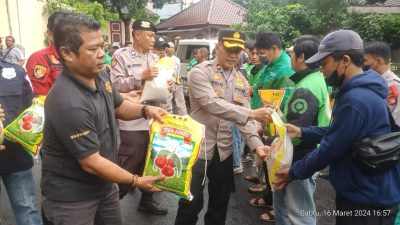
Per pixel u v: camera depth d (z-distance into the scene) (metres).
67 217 1.95
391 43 13.54
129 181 1.95
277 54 3.54
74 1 15.91
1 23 10.85
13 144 2.78
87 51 1.81
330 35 2.07
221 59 2.81
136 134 3.64
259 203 4.36
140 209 4.09
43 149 1.98
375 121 1.92
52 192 1.96
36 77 3.21
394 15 14.43
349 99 1.91
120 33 24.34
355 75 1.99
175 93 5.38
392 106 3.39
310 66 2.63
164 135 2.14
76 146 1.80
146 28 3.73
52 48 3.31
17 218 2.95
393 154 1.86
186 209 2.89
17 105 2.84
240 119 2.63
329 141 1.95
